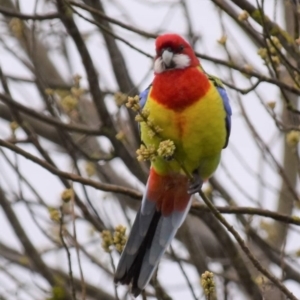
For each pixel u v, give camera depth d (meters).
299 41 10.37
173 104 9.55
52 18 11.80
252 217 12.34
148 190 10.20
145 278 9.71
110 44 12.85
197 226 14.98
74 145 12.14
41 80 12.51
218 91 9.93
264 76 11.07
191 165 9.97
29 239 12.56
